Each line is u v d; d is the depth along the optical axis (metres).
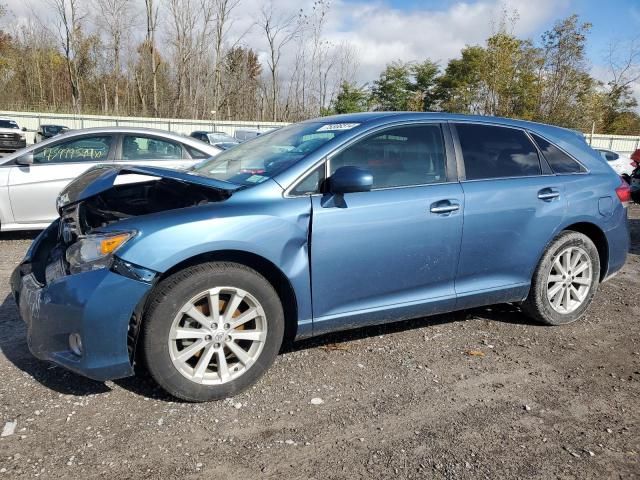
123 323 2.73
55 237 3.65
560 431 2.79
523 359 3.66
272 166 3.38
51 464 2.42
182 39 40.53
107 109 41.28
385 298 3.47
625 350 3.86
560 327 4.27
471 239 3.68
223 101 42.53
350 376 3.34
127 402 2.96
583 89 35.47
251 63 44.81
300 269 3.14
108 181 3.15
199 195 3.40
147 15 39.09
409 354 3.69
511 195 3.81
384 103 50.03
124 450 2.54
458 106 44.25
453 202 3.58
